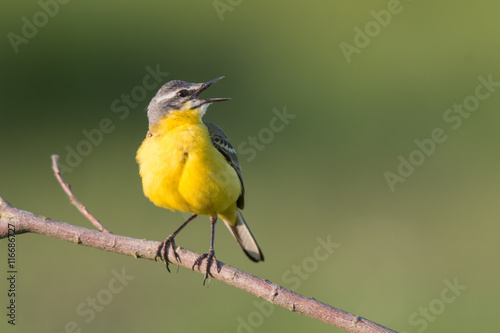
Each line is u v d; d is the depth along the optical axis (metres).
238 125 17.22
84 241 7.18
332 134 16.75
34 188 14.71
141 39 18.58
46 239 12.84
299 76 18.22
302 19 19.45
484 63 18.28
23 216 7.02
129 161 15.59
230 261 13.20
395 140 16.59
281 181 15.48
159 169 8.23
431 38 19.09
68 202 14.38
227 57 18.66
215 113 17.56
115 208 14.29
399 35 19.22
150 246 7.37
